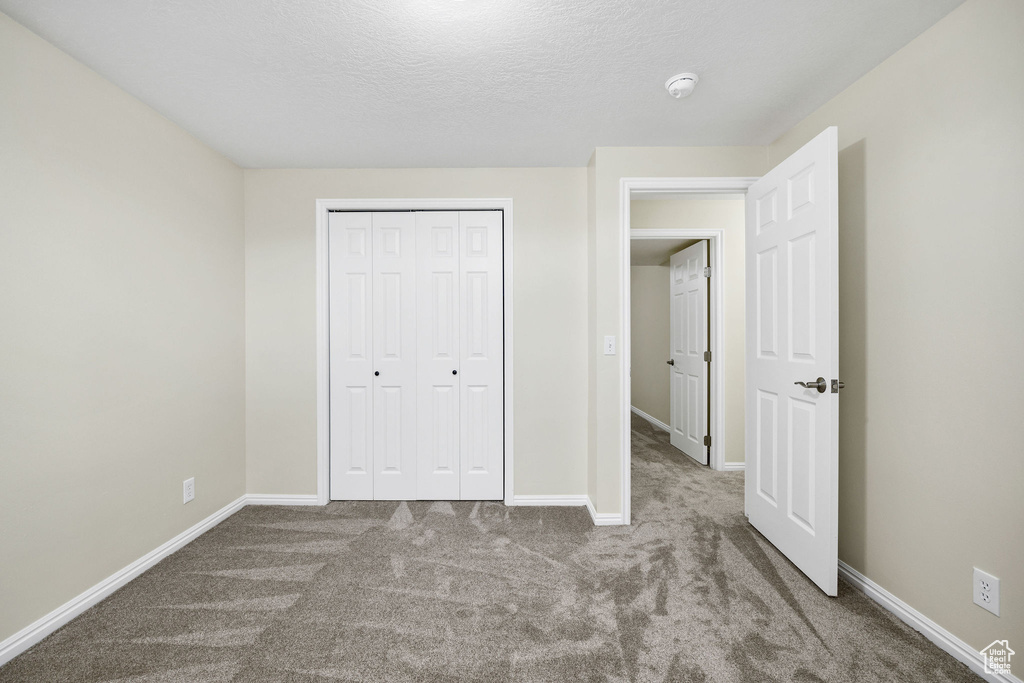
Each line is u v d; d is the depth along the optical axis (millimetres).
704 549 2260
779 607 1767
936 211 1542
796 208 2027
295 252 2875
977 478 1418
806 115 2209
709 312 3818
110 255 1882
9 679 1406
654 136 2445
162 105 2074
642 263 5477
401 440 2965
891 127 1720
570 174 2877
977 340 1412
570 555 2207
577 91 1974
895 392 1720
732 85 1931
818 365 1859
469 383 2957
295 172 2873
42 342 1604
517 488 2896
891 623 1665
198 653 1518
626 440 2604
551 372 2885
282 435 2887
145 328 2068
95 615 1727
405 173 2879
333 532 2475
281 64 1763
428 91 1969
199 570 2066
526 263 2875
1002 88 1330
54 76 1638
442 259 2936
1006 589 1335
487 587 1920
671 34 1590
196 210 2422
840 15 1489
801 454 1994
